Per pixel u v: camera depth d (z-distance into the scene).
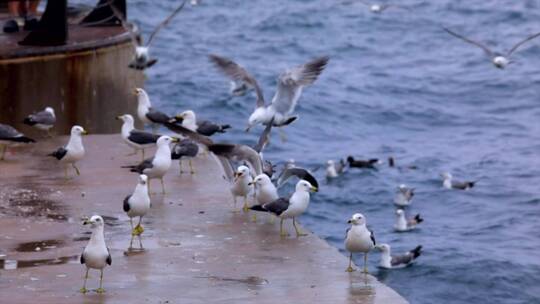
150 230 14.88
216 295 12.33
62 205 16.08
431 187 24.91
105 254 12.40
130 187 17.14
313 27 42.81
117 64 22.95
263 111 17.16
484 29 42.69
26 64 20.97
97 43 22.36
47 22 21.73
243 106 31.55
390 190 24.61
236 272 13.16
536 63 37.38
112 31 23.92
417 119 31.06
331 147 28.33
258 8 46.28
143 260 13.59
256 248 14.14
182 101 31.95
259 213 15.77
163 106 31.47
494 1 46.94
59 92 21.55
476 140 29.05
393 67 36.88
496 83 34.47
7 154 19.23
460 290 19.08
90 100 22.12
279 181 15.55
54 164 18.58
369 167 26.14
